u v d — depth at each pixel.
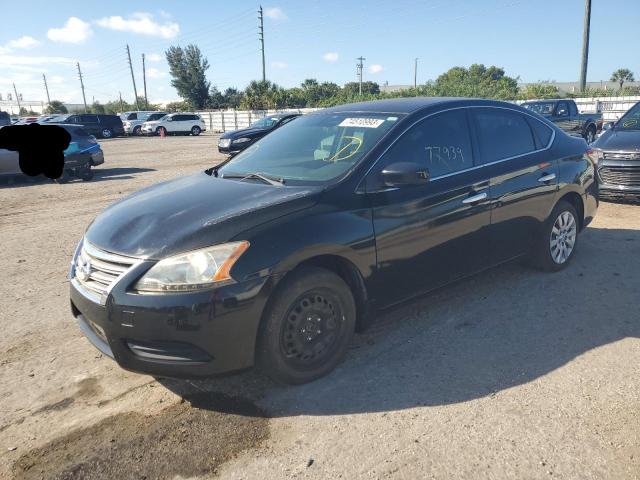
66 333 4.13
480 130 4.30
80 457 2.68
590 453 2.58
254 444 2.74
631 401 2.99
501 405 2.99
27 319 4.41
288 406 3.06
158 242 2.93
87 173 13.28
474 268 4.19
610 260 5.37
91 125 36.75
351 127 3.99
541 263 4.91
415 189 3.67
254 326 2.93
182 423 2.93
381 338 3.85
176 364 2.84
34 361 3.69
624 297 4.44
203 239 2.89
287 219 3.09
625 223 6.85
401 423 2.86
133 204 3.58
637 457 2.54
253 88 44.22
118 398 3.21
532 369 3.36
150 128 37.66
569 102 17.59
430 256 3.78
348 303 3.34
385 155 3.62
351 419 2.91
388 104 4.23
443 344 3.73
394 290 3.61
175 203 3.40
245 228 2.97
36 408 3.13
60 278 5.50
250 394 3.20
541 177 4.61
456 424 2.83
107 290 2.89
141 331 2.80
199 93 59.97
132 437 2.82
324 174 3.54
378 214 3.43
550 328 3.92
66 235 7.43
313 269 3.14
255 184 3.62
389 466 2.54
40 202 10.31
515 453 2.59
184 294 2.78
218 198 3.38
